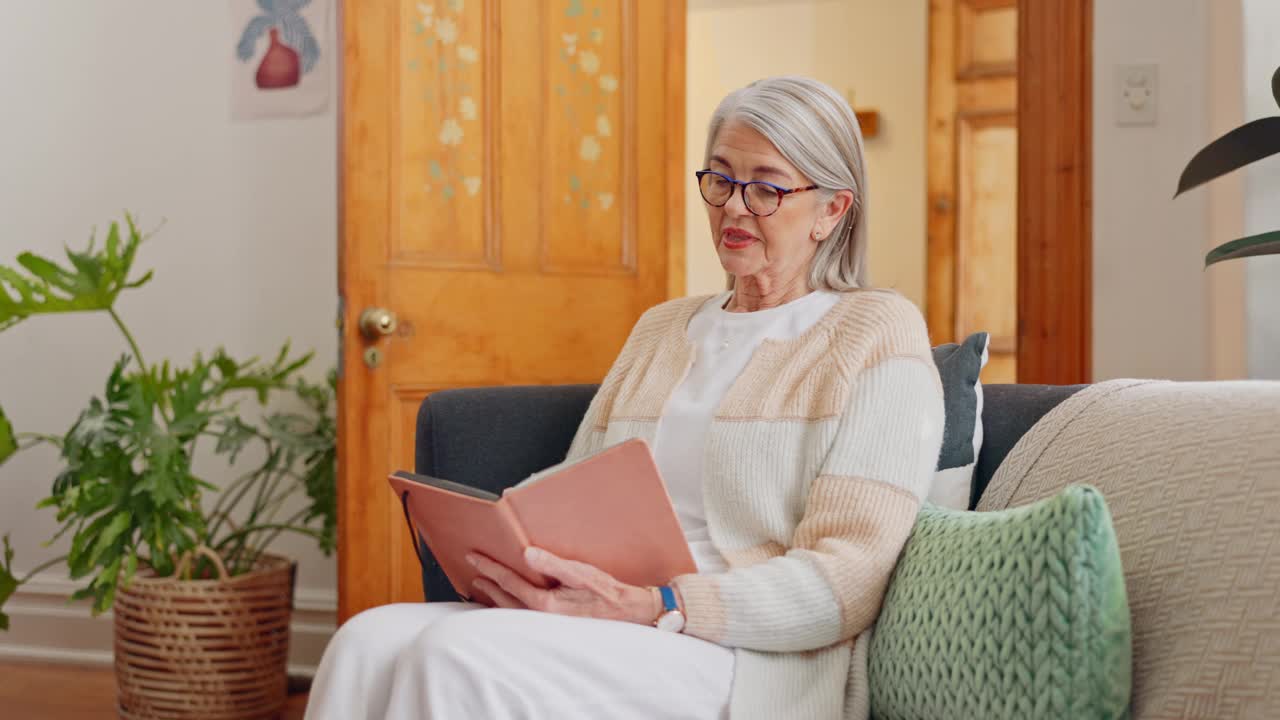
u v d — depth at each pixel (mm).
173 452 2740
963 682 1212
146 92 3459
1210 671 1087
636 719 1246
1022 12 2877
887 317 1529
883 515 1375
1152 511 1242
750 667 1317
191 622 2783
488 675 1184
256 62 3406
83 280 2758
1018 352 2914
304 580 3389
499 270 3000
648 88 3201
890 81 5422
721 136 1636
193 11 3436
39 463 3494
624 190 3180
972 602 1215
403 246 2891
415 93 2914
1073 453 1426
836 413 1458
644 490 1281
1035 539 1163
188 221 3441
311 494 3113
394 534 2846
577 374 3107
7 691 3162
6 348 3504
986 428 1611
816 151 1600
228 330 3428
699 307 1811
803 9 5621
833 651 1369
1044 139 2861
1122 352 2811
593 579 1322
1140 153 2787
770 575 1332
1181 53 2750
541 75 3072
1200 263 2744
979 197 5133
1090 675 1120
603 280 3141
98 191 3479
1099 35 2809
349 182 2816
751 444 1512
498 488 1889
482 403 1924
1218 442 1228
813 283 1674
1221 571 1132
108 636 3465
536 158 3061
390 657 1288
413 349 2883
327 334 3381
